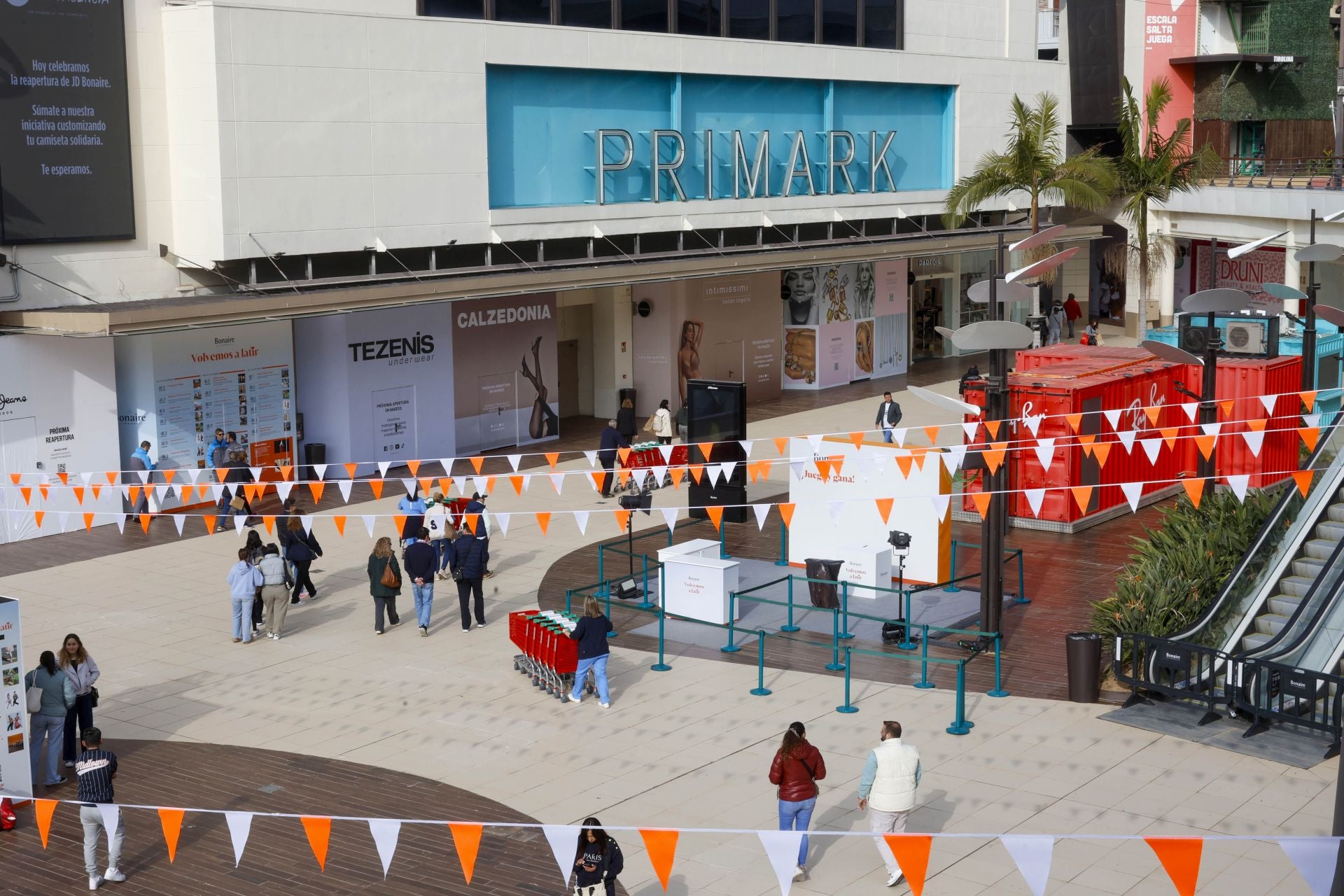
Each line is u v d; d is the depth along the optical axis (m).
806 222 39.41
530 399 35.78
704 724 16.81
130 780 15.48
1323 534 19.38
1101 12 53.31
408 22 29.59
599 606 17.48
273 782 15.34
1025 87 46.84
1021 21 47.38
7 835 14.20
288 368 30.02
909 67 42.22
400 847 13.68
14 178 25.34
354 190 29.03
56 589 23.45
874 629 20.48
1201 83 54.38
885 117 42.41
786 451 33.97
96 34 26.27
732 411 27.31
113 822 10.53
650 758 15.76
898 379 46.34
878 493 22.69
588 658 17.38
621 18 35.03
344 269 30.44
